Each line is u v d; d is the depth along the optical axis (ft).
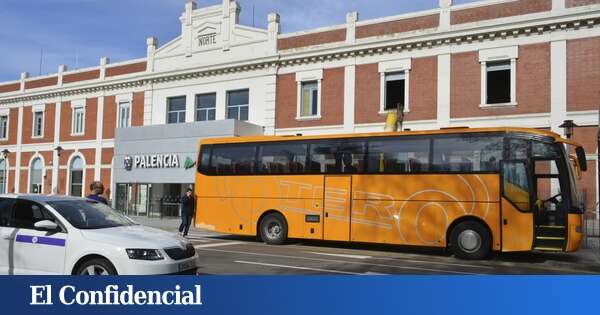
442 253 49.52
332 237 50.60
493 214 44.01
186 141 86.99
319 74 80.94
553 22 63.93
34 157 114.93
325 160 52.01
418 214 46.88
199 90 93.45
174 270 23.31
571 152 54.90
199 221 57.93
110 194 100.63
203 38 94.02
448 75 70.59
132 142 93.56
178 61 96.48
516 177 43.80
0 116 122.93
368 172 49.65
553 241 42.45
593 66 62.08
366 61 77.10
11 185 118.42
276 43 85.25
